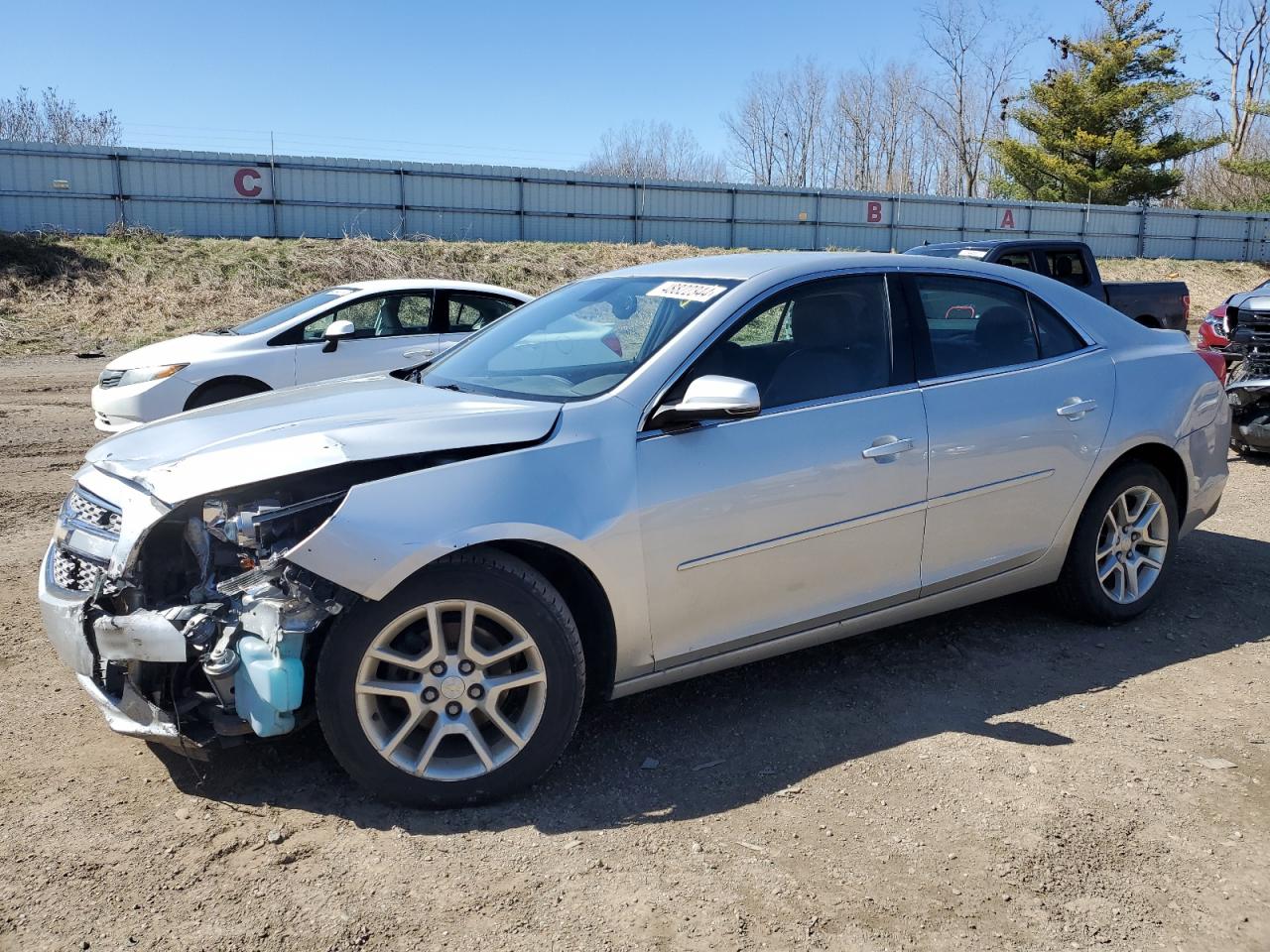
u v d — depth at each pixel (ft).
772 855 9.44
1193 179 204.44
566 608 10.41
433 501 9.86
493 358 13.21
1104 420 14.19
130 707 9.87
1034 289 14.49
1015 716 12.28
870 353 12.68
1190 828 9.87
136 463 10.52
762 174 218.38
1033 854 9.44
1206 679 13.29
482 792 10.18
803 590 12.00
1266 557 18.40
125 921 8.44
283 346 29.04
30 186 83.05
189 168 88.02
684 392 11.32
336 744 9.87
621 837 9.73
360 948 8.15
